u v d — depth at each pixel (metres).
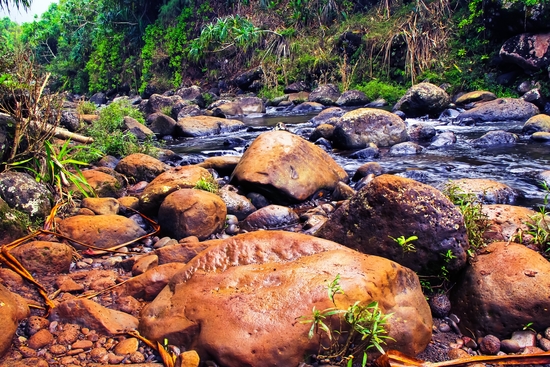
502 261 2.87
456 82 14.41
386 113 8.65
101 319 2.61
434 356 2.53
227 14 23.61
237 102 15.88
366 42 17.75
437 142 8.34
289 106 16.70
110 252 3.91
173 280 2.83
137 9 27.75
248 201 5.20
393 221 3.11
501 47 13.34
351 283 2.48
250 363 2.25
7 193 4.15
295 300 2.41
